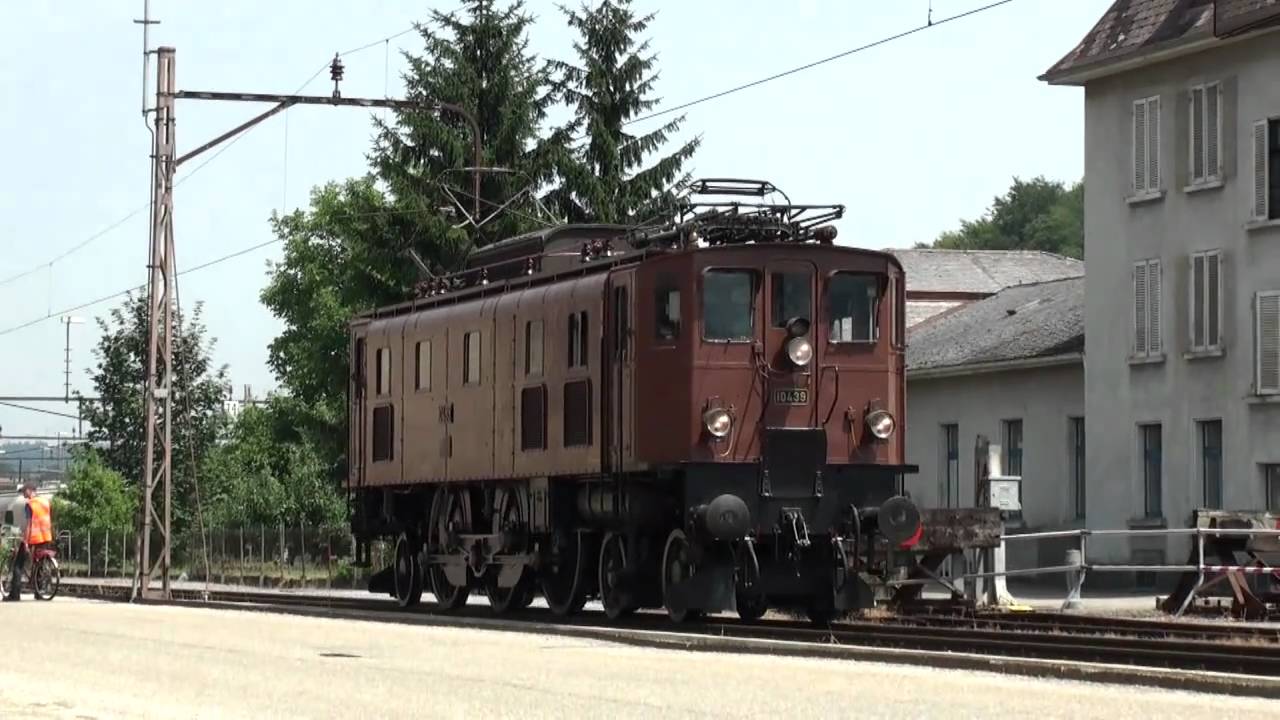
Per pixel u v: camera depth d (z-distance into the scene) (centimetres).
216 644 2177
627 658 1950
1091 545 4266
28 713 1449
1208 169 3994
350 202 8419
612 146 5688
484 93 5766
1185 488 4034
